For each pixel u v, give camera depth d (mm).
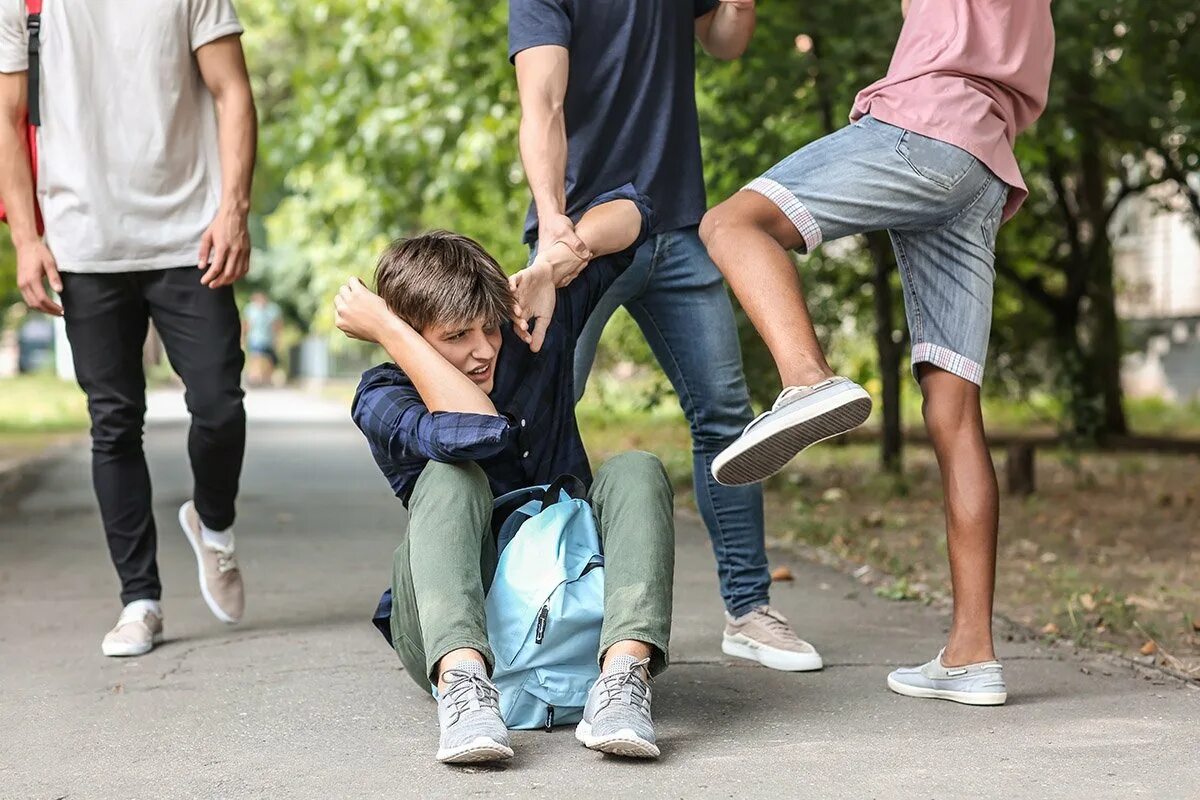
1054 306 17281
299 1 20609
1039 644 5773
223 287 5895
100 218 5727
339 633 6027
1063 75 11492
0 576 7660
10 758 4172
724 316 5383
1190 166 12922
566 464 4531
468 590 4027
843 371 15008
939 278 4805
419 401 4250
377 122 17375
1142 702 4762
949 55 4621
